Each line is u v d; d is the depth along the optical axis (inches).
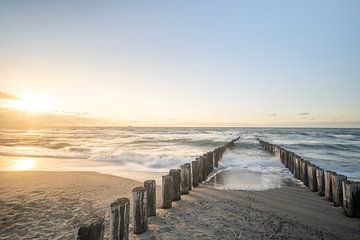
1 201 251.3
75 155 684.1
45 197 269.3
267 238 176.4
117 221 138.7
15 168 492.4
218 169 508.1
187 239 167.9
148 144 1073.5
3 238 174.2
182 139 1363.2
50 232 183.8
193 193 298.7
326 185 286.4
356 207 225.5
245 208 244.5
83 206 242.5
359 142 1220.5
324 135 1998.0
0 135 1705.2
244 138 1598.2
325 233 191.6
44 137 1504.7
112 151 745.6
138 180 377.4
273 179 413.7
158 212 222.2
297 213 237.1
